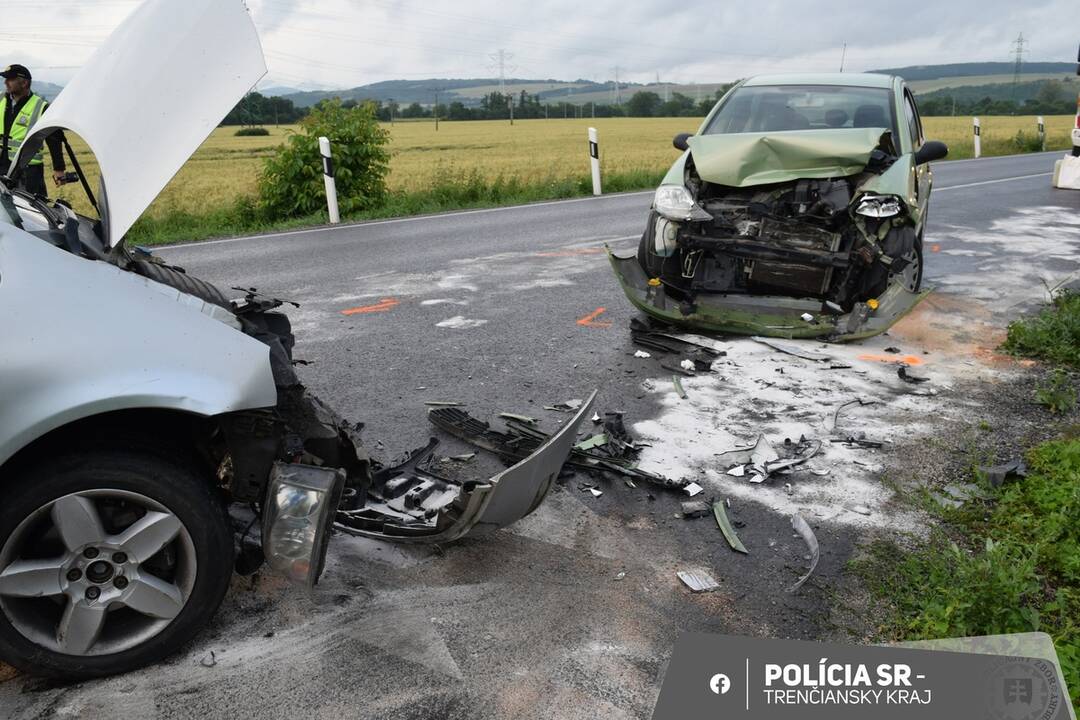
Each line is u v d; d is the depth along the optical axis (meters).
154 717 2.41
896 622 2.90
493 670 2.63
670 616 2.93
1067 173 16.02
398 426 4.50
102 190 2.58
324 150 12.75
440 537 3.03
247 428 2.71
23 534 2.41
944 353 5.88
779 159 5.65
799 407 4.86
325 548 2.72
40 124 2.88
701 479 3.96
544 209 14.32
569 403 4.88
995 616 2.79
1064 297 6.94
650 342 6.00
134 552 2.50
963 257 9.31
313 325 6.48
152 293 2.62
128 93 2.65
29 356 2.36
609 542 3.41
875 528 3.53
